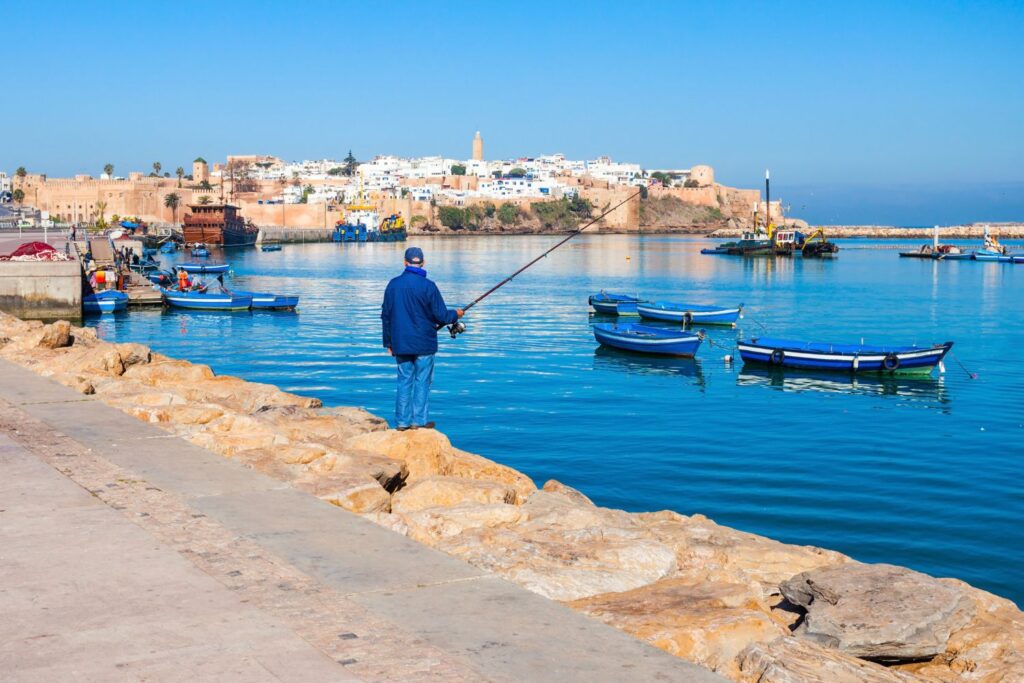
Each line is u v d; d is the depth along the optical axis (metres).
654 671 5.30
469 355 55.12
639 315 78.25
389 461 11.27
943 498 25.41
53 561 6.72
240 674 5.02
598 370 50.06
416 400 13.18
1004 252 182.75
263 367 51.53
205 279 117.00
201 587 6.29
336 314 80.62
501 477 12.02
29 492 8.53
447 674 5.13
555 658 5.43
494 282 117.06
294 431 13.59
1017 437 34.00
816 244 185.12
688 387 45.22
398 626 5.80
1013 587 19.23
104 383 15.73
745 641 6.46
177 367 19.22
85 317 76.25
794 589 7.90
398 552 7.22
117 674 4.98
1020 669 7.16
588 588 7.68
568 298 95.56
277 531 7.64
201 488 8.89
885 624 7.09
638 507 24.50
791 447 31.88
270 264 154.88
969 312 81.56
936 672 7.28
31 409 12.89
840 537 22.16
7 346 21.33
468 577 6.74
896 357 49.09
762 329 70.69
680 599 7.25
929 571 20.08
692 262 166.50
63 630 5.55
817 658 6.09
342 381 46.69
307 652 5.33
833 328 71.12
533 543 8.41
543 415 37.44
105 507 8.10
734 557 9.28
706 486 26.56
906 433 34.59
